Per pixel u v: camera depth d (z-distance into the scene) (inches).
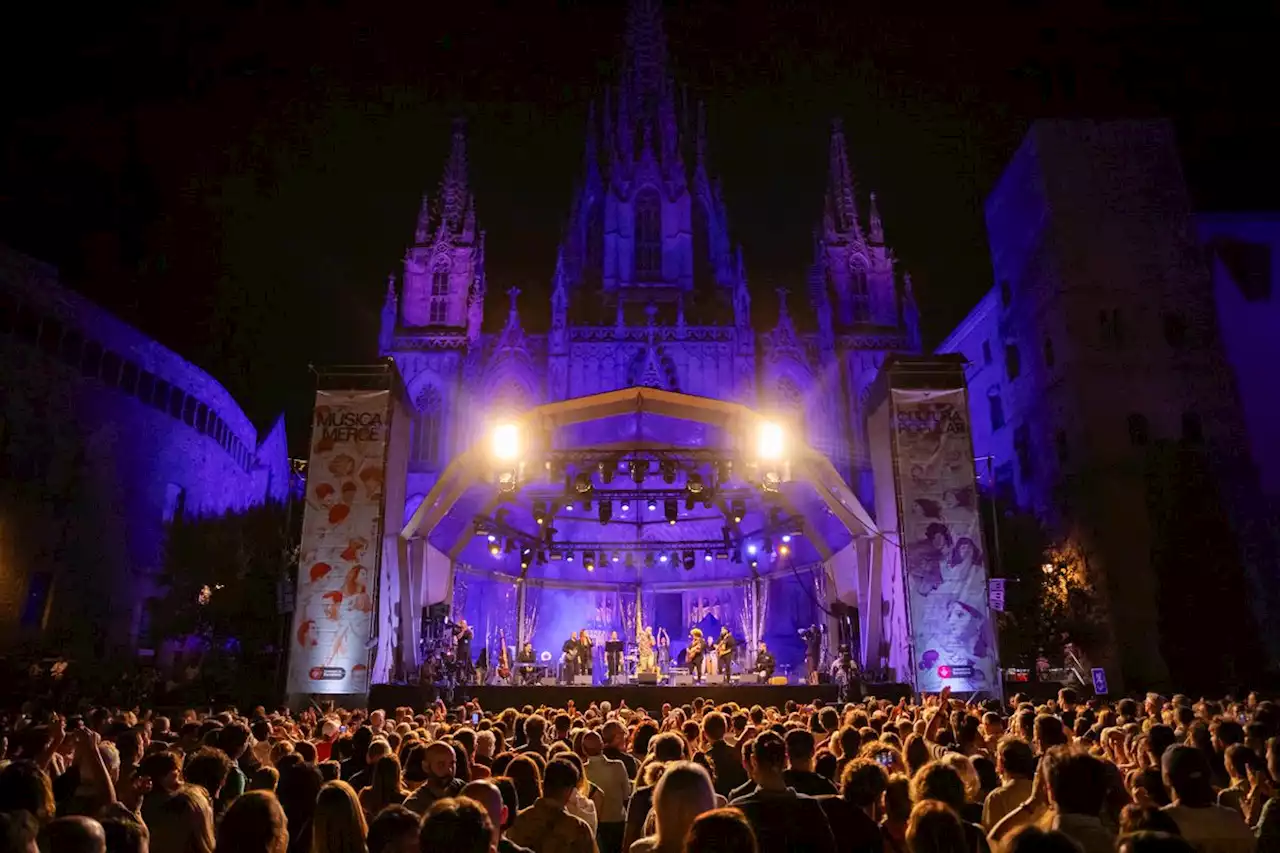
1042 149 1945.1
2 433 1499.8
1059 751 206.5
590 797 350.3
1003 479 2139.5
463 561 1638.8
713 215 3410.4
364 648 1079.6
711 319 3164.4
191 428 2113.7
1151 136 1951.3
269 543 1803.6
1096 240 1878.7
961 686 1092.5
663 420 1385.3
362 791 290.5
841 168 3368.6
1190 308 1838.1
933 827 179.6
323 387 1170.0
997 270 2169.0
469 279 3026.6
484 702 1090.7
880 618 1213.1
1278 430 1771.7
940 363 1202.6
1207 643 1518.2
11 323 1528.1
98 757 263.1
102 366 1772.9
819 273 3120.1
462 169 3211.1
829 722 476.1
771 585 1819.6
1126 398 1777.8
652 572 1915.6
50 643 1566.2
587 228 3440.0
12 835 163.5
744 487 1389.0
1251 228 1900.8
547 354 2960.1
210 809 229.9
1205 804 225.5
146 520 1904.5
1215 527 1593.3
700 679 1395.2
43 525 1583.4
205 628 1718.8
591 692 1098.7
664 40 3666.3
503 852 212.2
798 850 209.6
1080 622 1620.3
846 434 2851.9
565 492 1294.3
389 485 1173.1
